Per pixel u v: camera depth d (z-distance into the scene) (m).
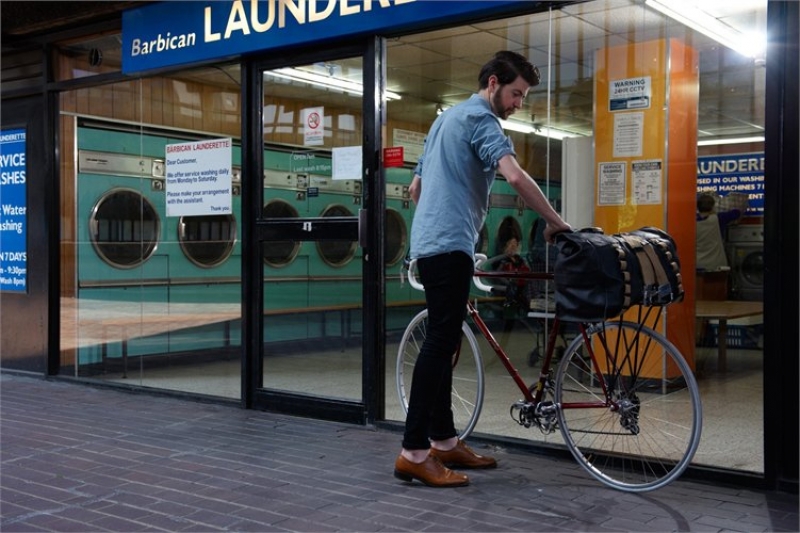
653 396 3.74
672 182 4.74
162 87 6.32
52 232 6.96
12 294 7.23
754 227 4.30
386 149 5.17
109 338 6.68
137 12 6.19
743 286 4.34
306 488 3.80
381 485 3.84
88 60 6.68
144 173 6.49
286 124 5.57
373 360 5.11
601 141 4.96
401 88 5.20
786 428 3.71
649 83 4.80
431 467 3.81
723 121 4.42
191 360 6.22
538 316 4.40
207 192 6.07
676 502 3.57
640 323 3.80
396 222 5.12
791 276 3.70
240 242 5.86
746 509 3.47
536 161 4.94
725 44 4.41
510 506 3.52
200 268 6.11
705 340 4.50
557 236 3.64
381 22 4.96
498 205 4.80
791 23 3.73
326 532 3.21
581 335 3.85
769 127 3.77
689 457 3.57
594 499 3.62
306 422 5.28
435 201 3.80
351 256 5.23
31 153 7.09
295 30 5.35
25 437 4.88
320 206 5.39
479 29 4.93
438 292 3.80
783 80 3.75
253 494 3.71
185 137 6.19
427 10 4.77
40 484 3.90
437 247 3.76
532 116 4.96
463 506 3.52
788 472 3.71
